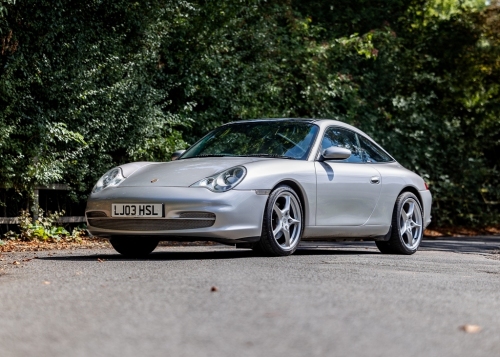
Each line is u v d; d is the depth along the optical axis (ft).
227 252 27.17
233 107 46.37
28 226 34.96
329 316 12.60
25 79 34.81
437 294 15.96
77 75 36.22
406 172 29.48
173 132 41.96
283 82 51.57
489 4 65.36
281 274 18.48
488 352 10.48
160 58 44.65
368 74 57.98
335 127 27.53
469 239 47.29
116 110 37.91
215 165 24.30
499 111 62.95
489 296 16.31
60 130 35.19
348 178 26.50
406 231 28.84
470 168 61.31
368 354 9.97
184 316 12.55
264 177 23.75
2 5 34.19
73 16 37.55
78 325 12.01
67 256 25.43
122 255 25.75
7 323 12.33
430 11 67.05
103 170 38.06
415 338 11.17
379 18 63.16
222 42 45.93
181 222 22.86
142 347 10.31
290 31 54.80
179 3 43.50
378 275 19.06
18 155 34.60
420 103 59.06
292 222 24.61
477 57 63.77
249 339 10.76
